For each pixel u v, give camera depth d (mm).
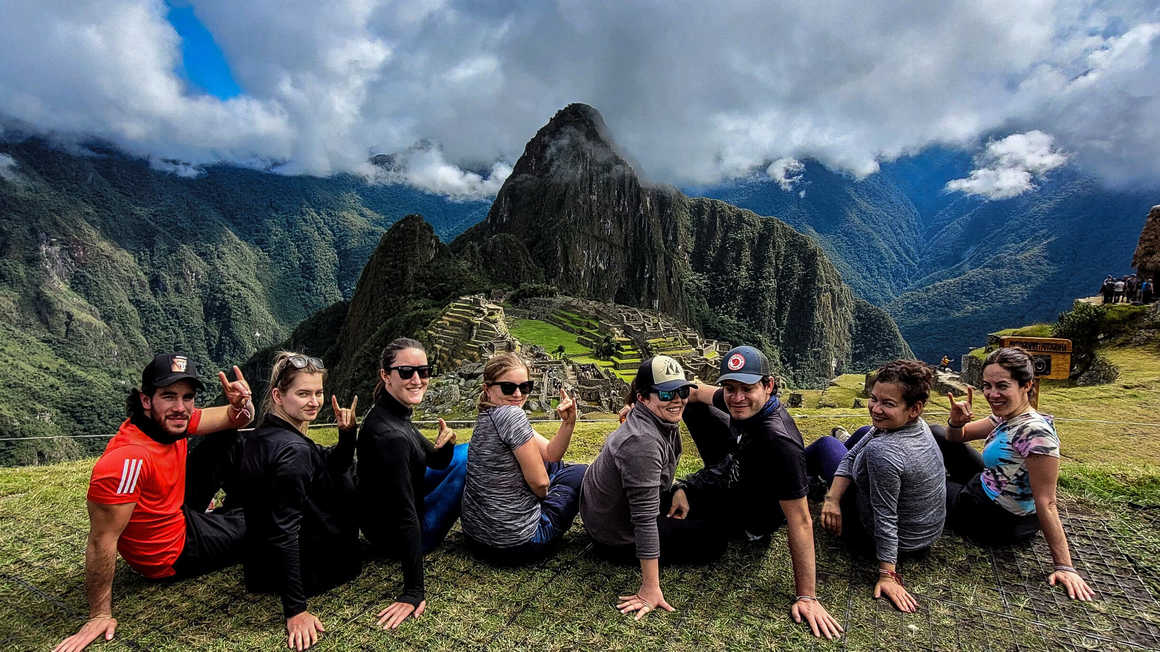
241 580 4094
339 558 3953
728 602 3861
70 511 5406
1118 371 18172
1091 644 3477
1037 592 4000
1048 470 4098
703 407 4723
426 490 4574
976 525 4586
